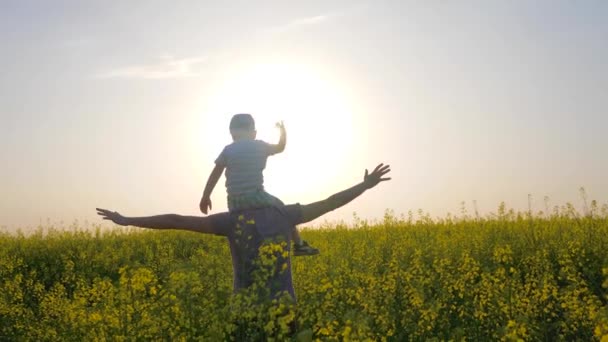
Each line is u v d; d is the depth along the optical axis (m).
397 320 7.06
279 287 6.09
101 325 5.76
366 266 11.41
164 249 15.94
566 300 6.87
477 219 16.95
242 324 5.53
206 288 5.93
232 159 6.42
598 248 11.06
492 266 10.90
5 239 18.08
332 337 4.85
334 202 6.48
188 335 5.41
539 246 12.07
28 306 10.52
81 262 15.31
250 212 6.33
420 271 9.41
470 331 6.90
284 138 6.66
